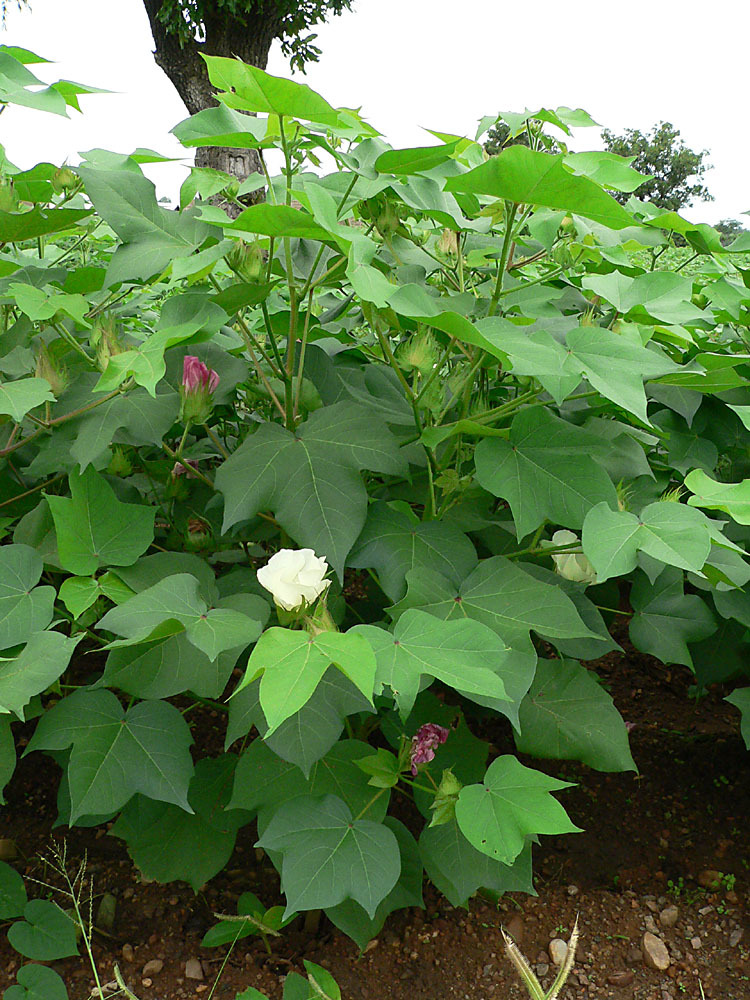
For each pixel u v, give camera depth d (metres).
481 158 1.69
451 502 1.62
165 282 2.56
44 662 1.21
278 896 1.76
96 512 1.44
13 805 2.00
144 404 1.46
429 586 1.34
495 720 2.33
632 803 2.09
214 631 1.18
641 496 1.77
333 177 1.59
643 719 2.46
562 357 1.30
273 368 1.71
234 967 1.60
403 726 1.49
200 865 1.59
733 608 1.68
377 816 1.42
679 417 1.90
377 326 1.47
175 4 10.87
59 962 1.60
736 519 1.23
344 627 1.80
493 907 1.77
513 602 1.31
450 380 1.63
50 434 1.56
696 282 2.24
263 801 1.44
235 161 7.62
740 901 1.78
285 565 1.16
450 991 1.55
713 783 2.15
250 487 1.35
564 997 1.55
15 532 1.57
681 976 1.60
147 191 1.49
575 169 1.55
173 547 1.94
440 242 1.68
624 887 1.84
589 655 1.53
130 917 1.71
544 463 1.37
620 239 1.87
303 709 1.27
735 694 1.63
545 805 1.18
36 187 1.73
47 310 1.38
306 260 1.85
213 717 2.24
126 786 1.30
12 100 1.38
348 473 1.35
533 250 1.95
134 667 1.31
